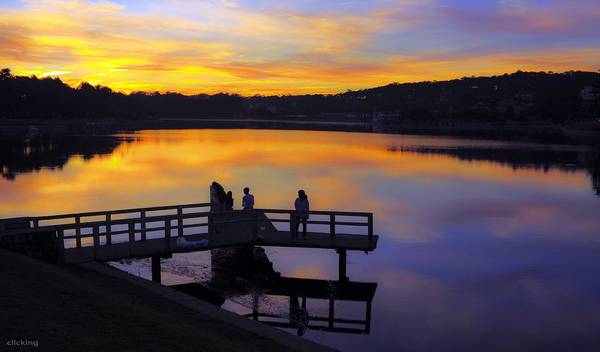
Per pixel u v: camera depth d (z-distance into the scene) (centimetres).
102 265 1772
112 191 4528
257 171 6178
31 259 1581
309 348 1160
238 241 2039
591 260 2442
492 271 2258
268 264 2289
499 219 3462
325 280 2084
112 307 1184
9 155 7950
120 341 958
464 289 1997
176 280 1998
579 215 3594
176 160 7431
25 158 7488
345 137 14888
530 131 19550
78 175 5619
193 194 4384
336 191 4694
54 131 16125
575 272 2242
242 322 1313
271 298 1850
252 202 2119
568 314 1739
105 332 993
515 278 2152
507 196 4462
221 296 1842
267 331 1259
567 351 1444
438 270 2272
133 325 1068
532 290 1997
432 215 3600
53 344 880
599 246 2722
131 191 4534
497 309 1778
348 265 2338
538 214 3638
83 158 7575
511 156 8388
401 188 4931
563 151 9319
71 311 1091
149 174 5762
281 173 6006
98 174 5725
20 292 1166
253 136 15100
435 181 5444
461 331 1580
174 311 1331
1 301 1070
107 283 1548
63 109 19875
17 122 17250
